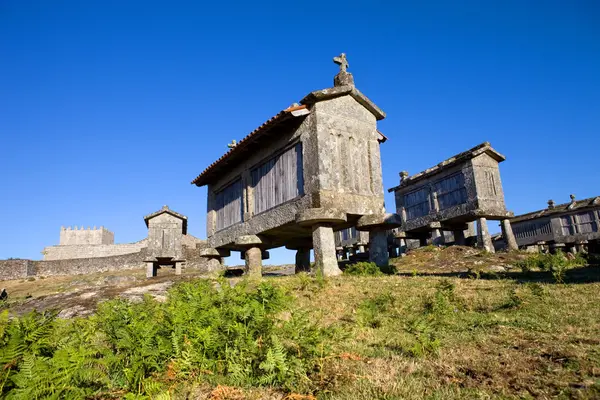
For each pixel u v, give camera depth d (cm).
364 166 1188
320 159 1086
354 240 2639
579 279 883
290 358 385
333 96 1155
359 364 413
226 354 402
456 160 1953
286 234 1369
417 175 2217
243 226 1413
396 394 325
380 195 1201
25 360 321
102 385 383
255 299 521
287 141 1208
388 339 515
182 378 387
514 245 1917
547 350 416
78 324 533
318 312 680
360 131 1203
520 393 318
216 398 342
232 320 435
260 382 364
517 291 737
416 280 906
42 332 393
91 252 5319
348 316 657
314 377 379
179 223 2414
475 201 1859
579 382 329
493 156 1948
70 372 331
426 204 2167
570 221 2567
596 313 552
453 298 708
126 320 473
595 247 2467
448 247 1883
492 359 404
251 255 1355
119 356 376
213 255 1641
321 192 1066
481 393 318
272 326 439
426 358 423
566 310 587
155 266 2455
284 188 1221
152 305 578
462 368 385
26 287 3106
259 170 1362
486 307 663
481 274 1120
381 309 682
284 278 1057
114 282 2358
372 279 941
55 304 1017
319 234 1078
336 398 324
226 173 1578
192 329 425
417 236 2359
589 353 393
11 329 376
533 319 554
